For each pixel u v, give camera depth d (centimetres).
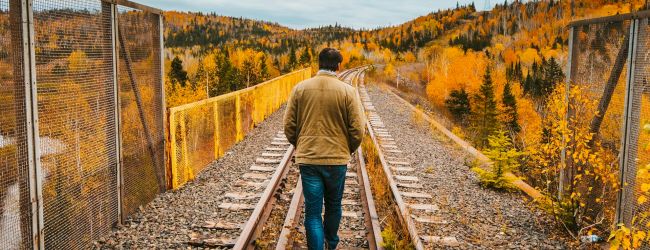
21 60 387
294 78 2581
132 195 614
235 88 8188
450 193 797
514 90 6919
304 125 417
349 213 621
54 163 438
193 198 694
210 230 555
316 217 427
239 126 1230
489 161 898
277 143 1152
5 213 370
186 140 822
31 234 402
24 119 391
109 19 538
